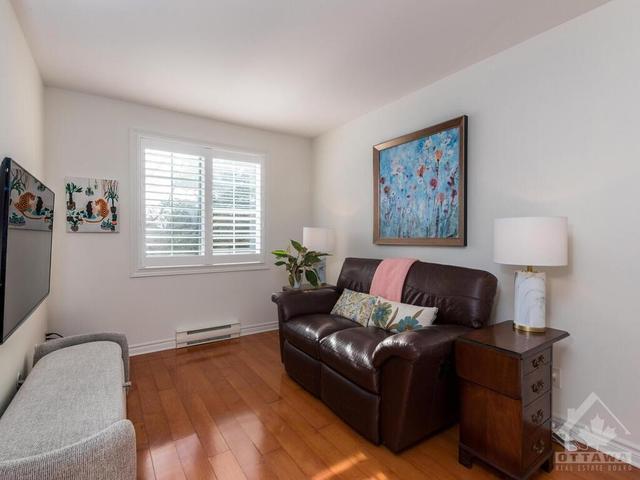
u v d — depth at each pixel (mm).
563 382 1894
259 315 3859
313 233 3445
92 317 2930
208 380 2598
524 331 1752
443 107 2568
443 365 1771
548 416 1621
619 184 1679
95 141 2914
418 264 2453
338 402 2027
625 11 1648
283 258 3990
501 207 2188
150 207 3197
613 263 1704
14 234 1384
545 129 1961
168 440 1844
